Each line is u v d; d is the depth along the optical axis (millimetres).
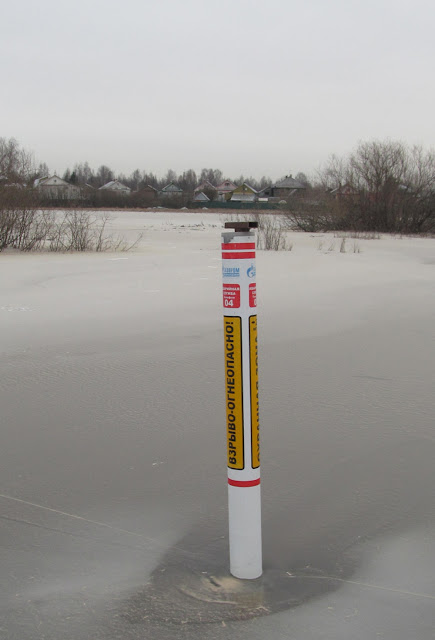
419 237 29859
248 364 2215
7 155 19641
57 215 29359
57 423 4480
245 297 2189
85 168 143000
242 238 2168
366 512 3156
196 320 8273
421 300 9922
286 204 34969
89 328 7766
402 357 6285
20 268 14141
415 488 3428
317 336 7309
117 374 5707
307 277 13008
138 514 3127
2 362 6141
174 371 5809
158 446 4055
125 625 2186
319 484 3494
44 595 2391
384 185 33062
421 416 4547
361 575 2543
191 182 147125
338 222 33188
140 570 2570
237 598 2330
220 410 4746
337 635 2127
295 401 4926
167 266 14789
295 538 2883
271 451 3967
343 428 4336
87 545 2805
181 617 2225
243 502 2361
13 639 2119
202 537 2867
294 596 2361
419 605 2318
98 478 3580
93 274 13180
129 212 65250
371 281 12375
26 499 3312
